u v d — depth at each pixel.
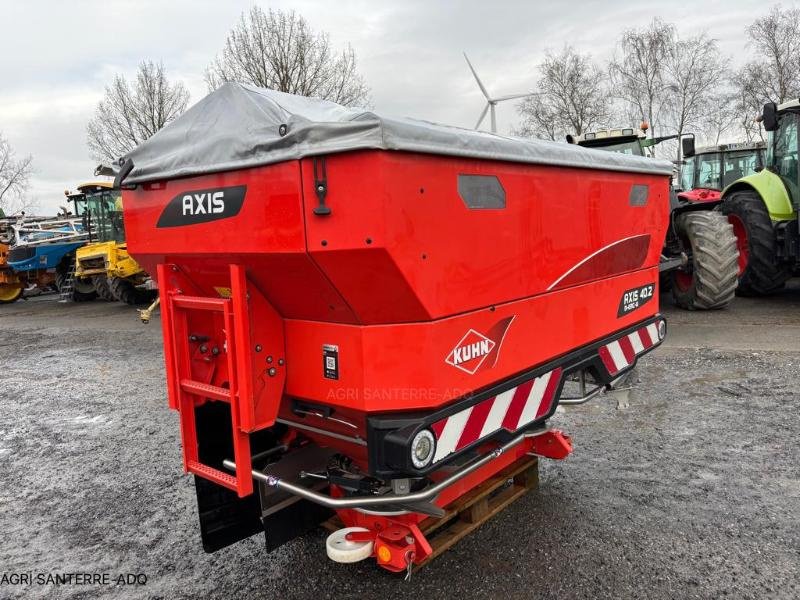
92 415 5.48
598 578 2.56
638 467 3.59
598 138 8.41
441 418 2.14
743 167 12.72
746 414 4.28
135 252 2.72
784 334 6.33
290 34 17.14
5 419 5.53
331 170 1.85
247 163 2.04
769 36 25.83
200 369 2.65
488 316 2.35
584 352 3.02
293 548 2.98
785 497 3.15
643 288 3.62
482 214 2.25
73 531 3.32
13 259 15.68
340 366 2.19
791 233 7.55
